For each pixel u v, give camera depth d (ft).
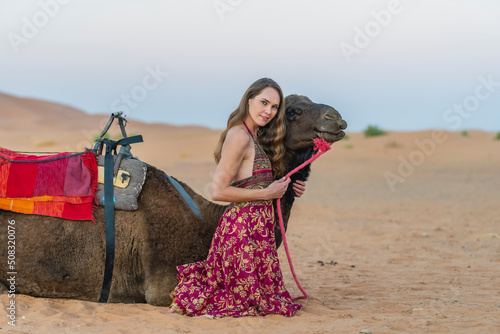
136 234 18.54
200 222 19.02
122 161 18.95
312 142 18.51
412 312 19.84
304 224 48.29
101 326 16.69
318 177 96.53
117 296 18.84
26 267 18.10
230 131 18.04
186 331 16.40
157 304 18.60
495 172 98.68
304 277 27.61
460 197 67.05
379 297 22.81
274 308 18.12
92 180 18.52
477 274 28.19
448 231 43.75
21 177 18.12
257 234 18.02
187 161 125.70
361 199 66.69
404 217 52.24
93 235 18.39
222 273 18.12
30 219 18.13
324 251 35.91
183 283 18.26
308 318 18.31
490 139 163.02
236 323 17.21
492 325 17.70
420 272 28.91
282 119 18.19
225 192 17.58
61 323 16.65
